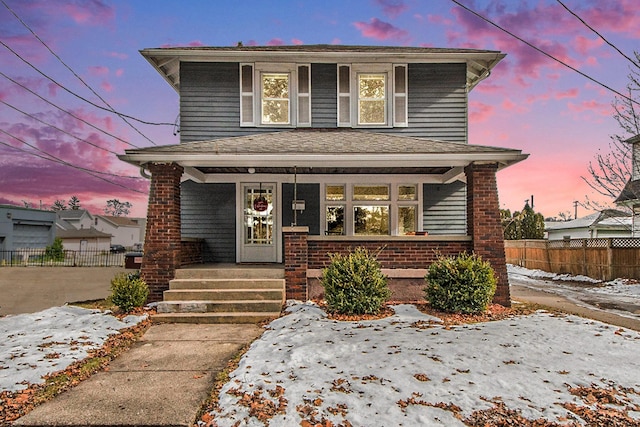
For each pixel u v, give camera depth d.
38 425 3.85
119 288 8.43
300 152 8.94
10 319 7.93
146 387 4.77
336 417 3.79
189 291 8.67
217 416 3.95
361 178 11.77
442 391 4.31
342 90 12.09
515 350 5.66
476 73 13.15
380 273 8.41
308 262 9.34
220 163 9.30
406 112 11.99
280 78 12.20
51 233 30.62
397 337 6.30
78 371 5.26
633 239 14.90
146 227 9.12
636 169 17.20
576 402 4.10
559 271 18.41
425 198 11.90
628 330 6.93
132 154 8.76
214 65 11.95
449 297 8.02
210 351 6.23
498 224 9.09
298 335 6.52
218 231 11.84
